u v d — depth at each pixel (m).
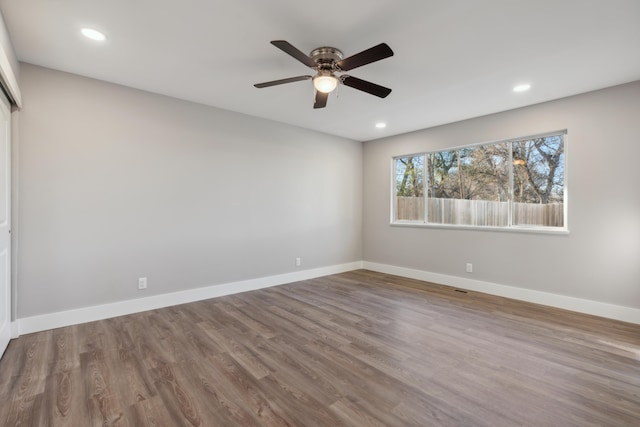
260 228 4.41
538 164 3.83
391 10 2.02
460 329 2.94
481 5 1.96
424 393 1.94
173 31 2.27
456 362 2.32
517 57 2.63
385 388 1.99
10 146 2.61
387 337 2.76
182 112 3.67
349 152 5.62
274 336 2.77
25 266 2.77
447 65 2.78
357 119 4.42
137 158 3.36
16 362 2.28
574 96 3.45
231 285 4.12
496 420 1.70
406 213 5.26
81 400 1.85
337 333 2.85
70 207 2.99
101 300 3.16
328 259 5.32
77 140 3.02
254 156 4.32
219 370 2.20
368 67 2.82
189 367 2.23
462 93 3.42
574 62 2.71
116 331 2.86
